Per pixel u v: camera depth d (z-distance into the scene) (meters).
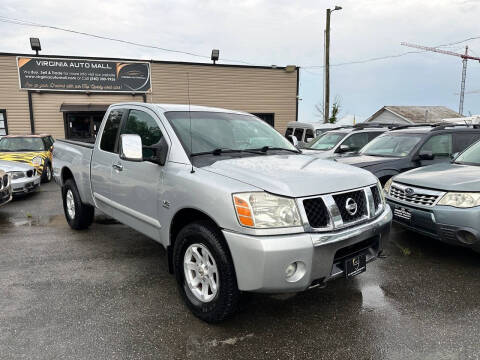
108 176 4.15
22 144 11.27
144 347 2.57
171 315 3.01
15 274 3.82
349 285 3.58
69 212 5.55
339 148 8.75
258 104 18.55
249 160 3.18
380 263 4.13
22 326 2.82
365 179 3.08
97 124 16.64
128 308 3.12
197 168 3.00
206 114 3.92
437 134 6.71
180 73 17.22
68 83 15.97
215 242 2.67
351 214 2.79
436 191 4.10
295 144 4.46
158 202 3.28
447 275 3.80
